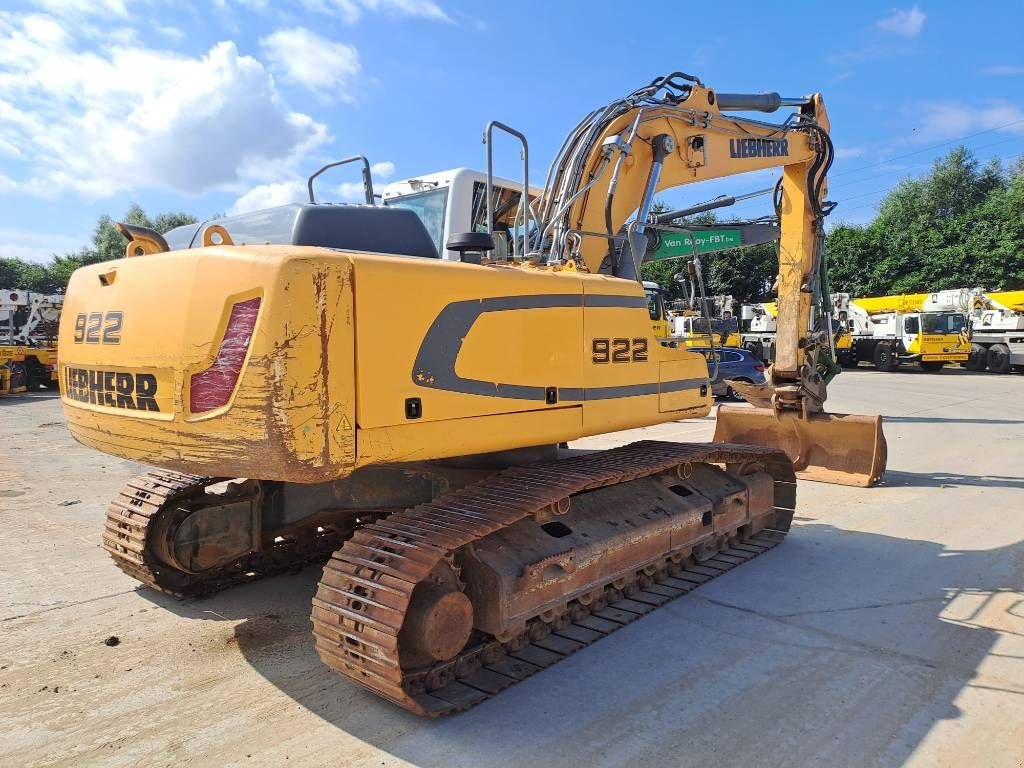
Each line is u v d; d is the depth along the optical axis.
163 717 3.47
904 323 29.05
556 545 4.03
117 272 3.74
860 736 3.25
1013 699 3.58
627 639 4.32
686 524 5.10
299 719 3.45
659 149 5.92
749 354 19.03
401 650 3.37
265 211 3.97
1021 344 27.72
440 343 3.43
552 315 4.02
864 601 4.92
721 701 3.58
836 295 32.84
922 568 5.59
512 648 3.99
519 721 3.41
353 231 3.84
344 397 3.07
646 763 3.06
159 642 4.33
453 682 3.66
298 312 2.95
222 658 4.12
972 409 16.12
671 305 9.02
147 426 3.44
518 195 6.09
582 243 5.44
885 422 14.11
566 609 4.27
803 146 7.81
